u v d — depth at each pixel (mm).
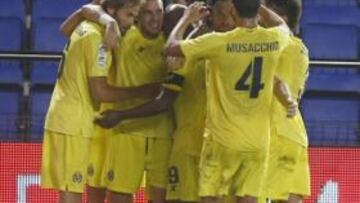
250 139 16469
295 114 17047
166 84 17641
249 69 16406
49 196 22562
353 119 27312
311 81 27391
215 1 16719
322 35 28312
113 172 18438
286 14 17984
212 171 16688
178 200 18266
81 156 17406
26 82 26609
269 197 17984
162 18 18125
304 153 18422
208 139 16672
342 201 22953
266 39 16438
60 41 27484
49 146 17516
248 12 16312
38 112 26219
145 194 20391
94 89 17266
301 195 18562
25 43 27359
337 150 22969
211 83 16641
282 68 17781
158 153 18469
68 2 27891
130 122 18266
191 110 17953
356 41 28406
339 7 28656
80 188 17438
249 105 16500
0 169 22500
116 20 17750
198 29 17344
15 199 22516
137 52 18141
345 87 27484
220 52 16312
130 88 17609
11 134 24453
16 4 27781
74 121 17297
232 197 17125
